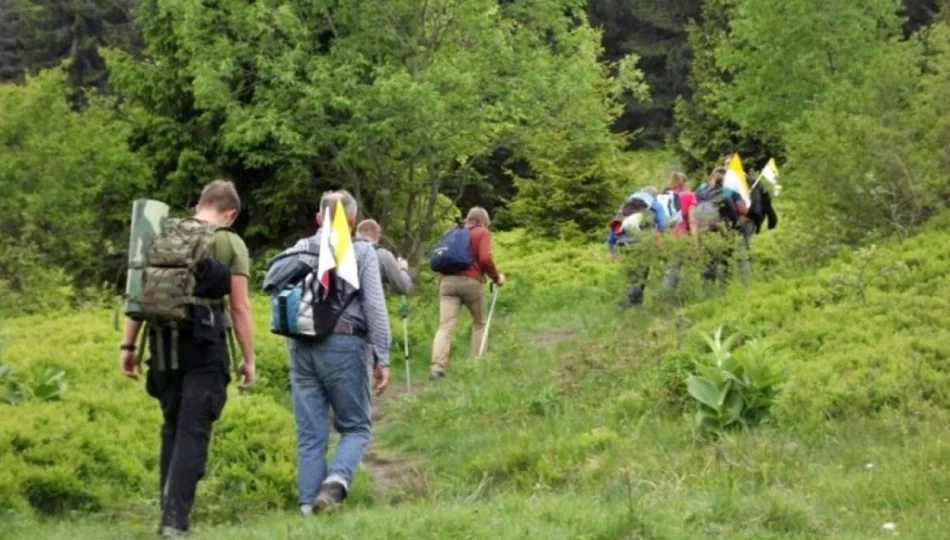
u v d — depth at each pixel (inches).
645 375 543.2
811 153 737.6
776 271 737.6
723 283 741.3
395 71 1055.6
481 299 719.7
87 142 1088.2
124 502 415.2
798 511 321.7
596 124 1157.1
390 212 1184.2
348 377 380.2
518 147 1165.1
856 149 718.5
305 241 390.0
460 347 807.1
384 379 381.4
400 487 443.8
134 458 436.5
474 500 385.1
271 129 1043.3
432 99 1029.2
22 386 484.4
